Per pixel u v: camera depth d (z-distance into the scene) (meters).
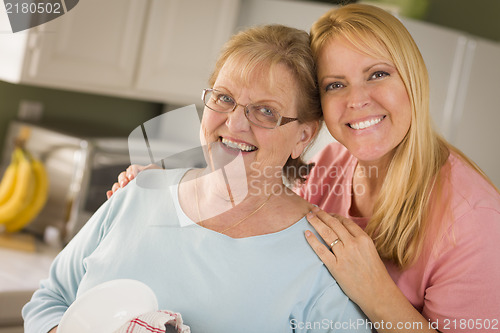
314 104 1.11
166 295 1.03
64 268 1.15
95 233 1.13
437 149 1.18
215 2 2.17
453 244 1.09
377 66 1.09
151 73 2.16
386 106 1.10
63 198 2.04
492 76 2.26
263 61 1.04
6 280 1.68
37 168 2.06
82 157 2.00
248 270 1.03
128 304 0.93
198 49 2.21
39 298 1.16
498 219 1.09
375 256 1.06
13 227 2.05
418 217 1.12
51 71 1.95
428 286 1.13
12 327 1.65
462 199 1.11
